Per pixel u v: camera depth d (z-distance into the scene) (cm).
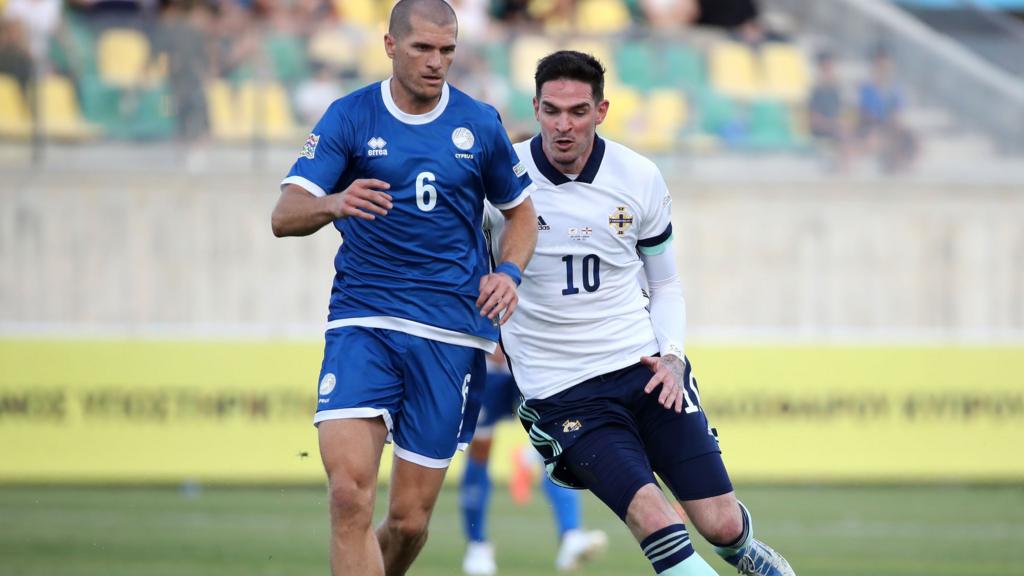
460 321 1786
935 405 4750
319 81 5694
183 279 5262
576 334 1869
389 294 1762
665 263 1927
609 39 5850
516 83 5809
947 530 3706
